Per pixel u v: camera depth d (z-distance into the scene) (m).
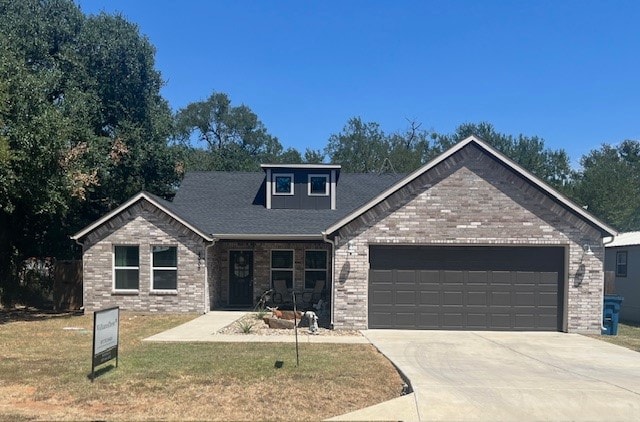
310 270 20.84
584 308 14.85
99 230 18.80
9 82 16.53
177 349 11.54
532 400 7.80
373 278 15.28
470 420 6.94
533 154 54.94
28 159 16.33
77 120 22.62
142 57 27.27
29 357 10.74
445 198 15.09
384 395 8.12
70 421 6.66
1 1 24.27
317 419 6.89
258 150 65.38
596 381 8.99
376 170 55.78
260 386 8.41
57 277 20.69
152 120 28.23
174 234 18.67
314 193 21.91
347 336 13.77
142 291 18.62
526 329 15.09
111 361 10.09
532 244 14.97
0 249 21.50
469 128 57.88
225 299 21.00
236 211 21.34
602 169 49.56
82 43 25.91
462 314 15.17
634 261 20.73
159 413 7.05
